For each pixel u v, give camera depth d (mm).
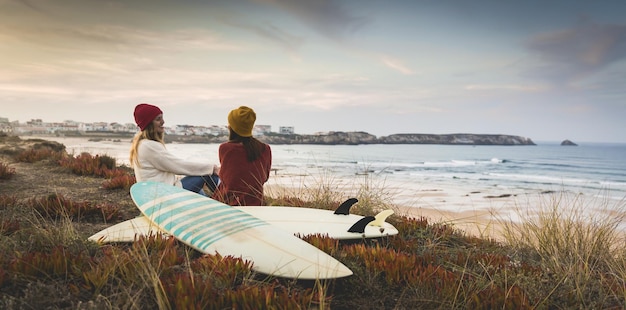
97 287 2875
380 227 4965
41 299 2613
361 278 3537
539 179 46031
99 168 9914
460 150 180500
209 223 4082
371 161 72625
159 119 5406
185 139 171500
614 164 83625
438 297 3268
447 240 5707
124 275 3008
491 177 46312
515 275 3852
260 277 3465
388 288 3529
